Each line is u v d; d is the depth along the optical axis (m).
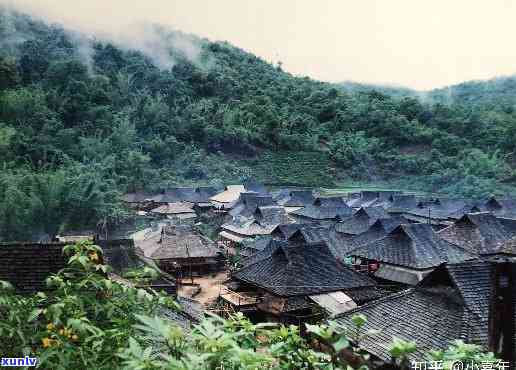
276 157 112.75
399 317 15.57
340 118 135.38
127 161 86.25
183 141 111.56
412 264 28.06
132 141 98.12
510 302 8.90
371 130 129.62
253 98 137.88
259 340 5.43
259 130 117.88
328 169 109.25
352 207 70.06
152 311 5.69
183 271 41.69
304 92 151.50
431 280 16.58
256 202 62.66
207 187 85.38
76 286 5.67
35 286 12.14
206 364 3.79
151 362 3.75
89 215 57.84
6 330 4.90
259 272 28.36
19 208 52.38
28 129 83.62
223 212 68.88
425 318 15.16
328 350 4.86
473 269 16.17
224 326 4.61
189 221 64.75
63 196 56.28
